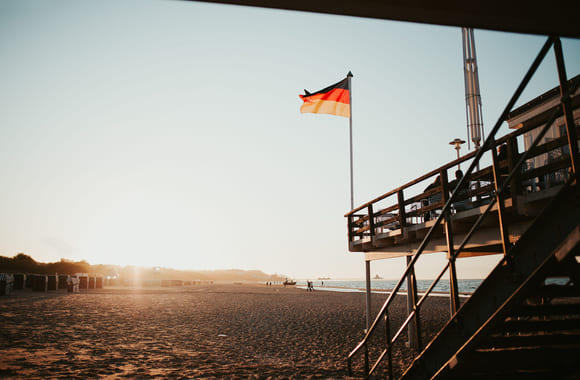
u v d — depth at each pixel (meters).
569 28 2.47
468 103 14.54
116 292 36.59
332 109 16.92
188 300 29.19
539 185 7.73
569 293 3.62
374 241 11.31
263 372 8.16
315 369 8.51
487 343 3.87
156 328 14.06
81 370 7.67
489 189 7.10
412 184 9.23
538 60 3.69
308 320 17.53
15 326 12.53
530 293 3.38
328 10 2.24
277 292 51.78
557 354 4.08
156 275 152.88
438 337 4.57
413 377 5.00
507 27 2.45
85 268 88.56
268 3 2.15
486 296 4.07
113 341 11.08
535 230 3.61
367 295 13.08
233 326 15.31
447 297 37.78
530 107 9.08
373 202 11.41
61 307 19.17
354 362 9.34
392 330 14.28
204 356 9.64
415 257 5.27
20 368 7.54
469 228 7.81
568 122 3.50
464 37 14.89
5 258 75.69
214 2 2.12
